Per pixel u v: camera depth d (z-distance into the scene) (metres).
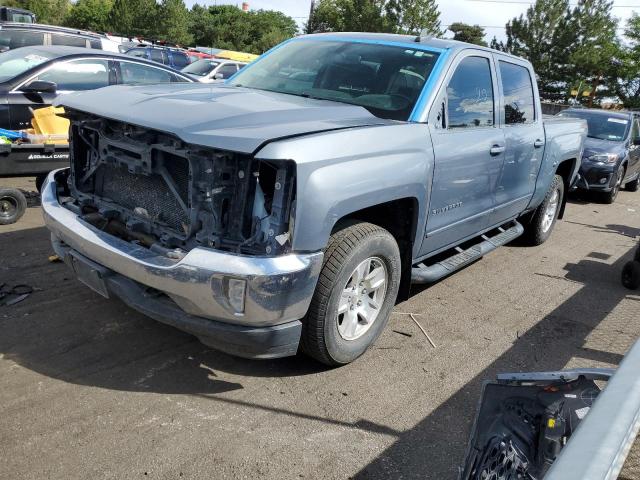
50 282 4.57
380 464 2.87
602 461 1.17
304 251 2.99
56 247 3.71
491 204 5.03
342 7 56.25
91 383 3.30
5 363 3.42
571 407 2.07
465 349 4.16
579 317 4.99
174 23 57.62
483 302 5.11
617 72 51.12
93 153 3.63
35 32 10.71
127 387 3.30
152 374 3.45
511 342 4.35
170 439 2.89
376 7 51.47
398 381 3.64
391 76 4.16
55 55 7.13
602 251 7.36
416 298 5.04
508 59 5.25
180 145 2.98
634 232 8.80
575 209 10.38
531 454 2.04
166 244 3.15
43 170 6.30
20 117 6.61
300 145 2.91
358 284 3.56
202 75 16.59
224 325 2.99
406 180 3.57
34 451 2.72
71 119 3.69
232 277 2.81
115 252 3.10
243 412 3.17
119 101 3.39
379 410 3.31
